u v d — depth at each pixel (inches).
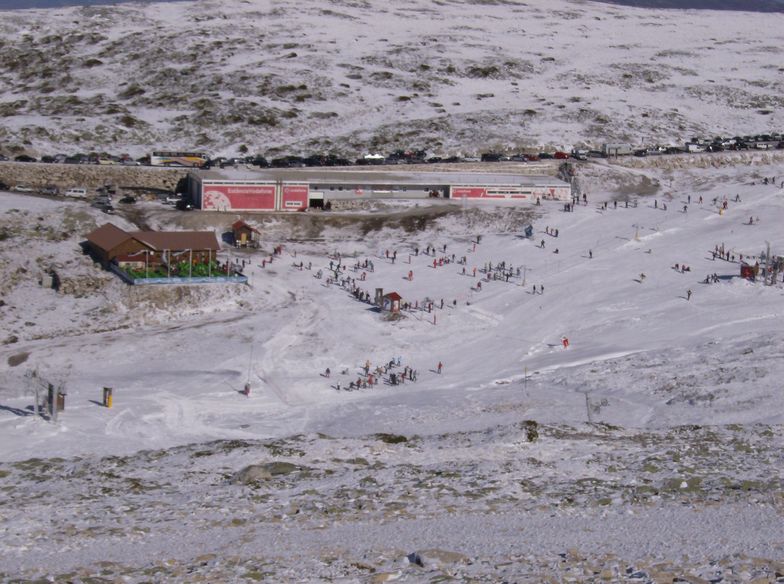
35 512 1194.0
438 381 2967.5
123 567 943.0
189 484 1366.9
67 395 2694.4
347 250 4458.7
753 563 887.7
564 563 911.0
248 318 3560.5
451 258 4303.6
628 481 1323.8
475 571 895.7
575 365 3058.6
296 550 995.3
